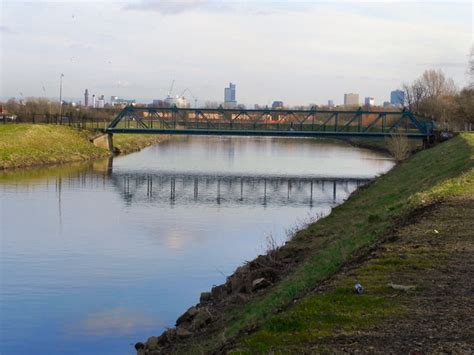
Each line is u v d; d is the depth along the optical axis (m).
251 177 61.81
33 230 32.69
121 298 21.22
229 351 10.53
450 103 109.00
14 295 21.56
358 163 77.25
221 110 83.19
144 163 73.50
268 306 14.55
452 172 35.53
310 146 113.44
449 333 10.41
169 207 42.62
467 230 18.48
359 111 80.69
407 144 73.62
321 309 11.93
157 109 83.69
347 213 32.59
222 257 27.33
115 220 36.56
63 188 49.47
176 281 23.39
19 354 16.47
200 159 81.44
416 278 13.72
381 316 11.40
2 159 62.62
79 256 27.28
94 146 80.62
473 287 12.91
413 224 19.91
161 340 15.83
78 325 18.61
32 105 121.81
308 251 23.20
